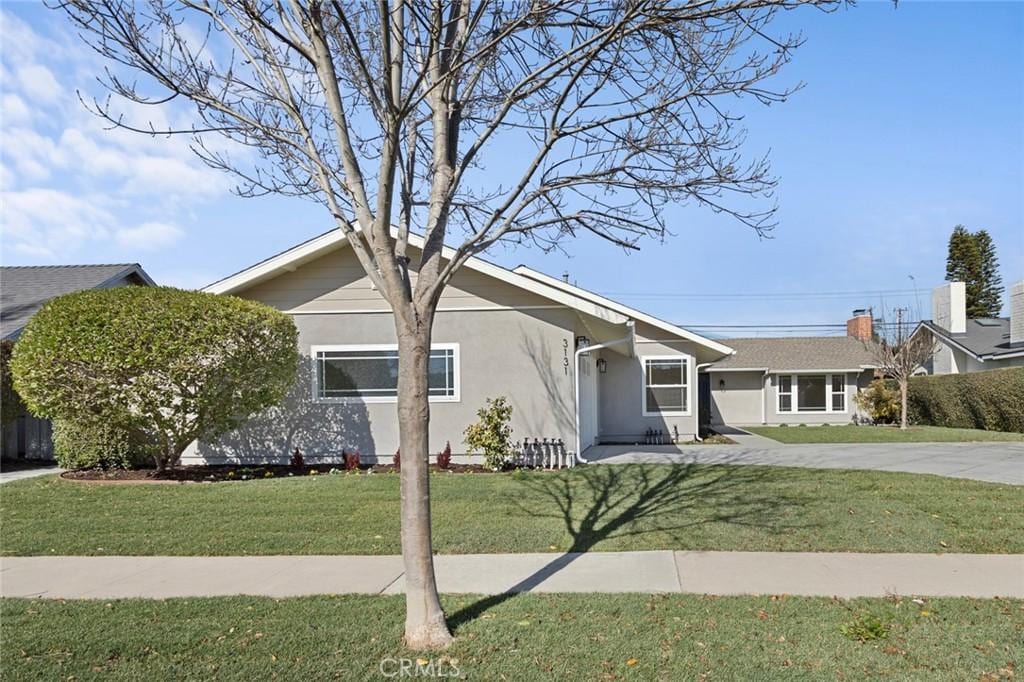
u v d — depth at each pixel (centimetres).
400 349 477
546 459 1351
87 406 1158
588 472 1230
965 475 1201
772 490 1020
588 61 474
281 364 1265
